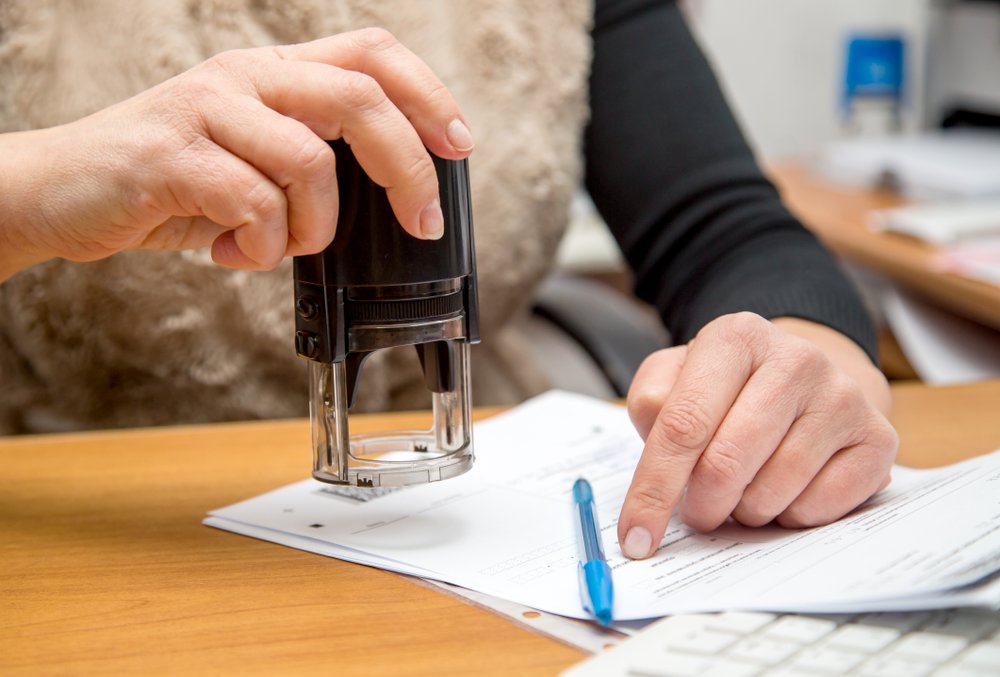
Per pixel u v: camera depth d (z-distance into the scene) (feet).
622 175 3.04
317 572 1.56
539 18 2.94
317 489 1.91
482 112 2.93
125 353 2.77
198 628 1.38
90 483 1.99
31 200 1.68
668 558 1.52
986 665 1.14
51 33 2.56
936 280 3.28
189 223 1.72
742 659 1.18
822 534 1.54
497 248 3.01
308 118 1.48
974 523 1.45
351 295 1.52
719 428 1.57
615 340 3.32
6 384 2.85
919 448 2.04
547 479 1.90
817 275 2.50
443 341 1.59
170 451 2.17
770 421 1.57
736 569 1.44
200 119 1.54
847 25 5.73
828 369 1.65
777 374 1.61
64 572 1.58
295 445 2.19
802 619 1.27
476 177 2.93
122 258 2.59
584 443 2.10
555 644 1.31
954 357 3.22
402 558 1.57
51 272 2.61
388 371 2.99
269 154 1.47
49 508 1.86
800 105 5.87
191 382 2.83
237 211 1.50
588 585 1.38
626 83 3.08
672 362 1.78
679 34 3.16
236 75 1.56
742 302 2.42
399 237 1.49
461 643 1.32
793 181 5.11
